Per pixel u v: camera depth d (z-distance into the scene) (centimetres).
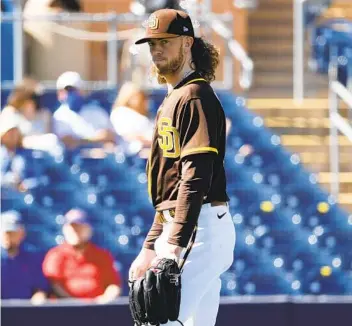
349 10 4584
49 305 2712
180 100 1744
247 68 3925
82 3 4241
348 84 4209
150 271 1725
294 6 4369
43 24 3931
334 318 2706
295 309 2712
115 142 3772
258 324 2703
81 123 3759
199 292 1767
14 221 3456
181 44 1777
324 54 4238
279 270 3762
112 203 3731
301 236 3819
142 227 3728
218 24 3962
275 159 3891
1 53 3838
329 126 4116
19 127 3706
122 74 3878
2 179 3684
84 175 3731
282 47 4456
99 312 2717
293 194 3866
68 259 3378
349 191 4056
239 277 3731
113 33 3800
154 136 1794
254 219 3831
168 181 1780
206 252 1767
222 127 1775
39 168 3712
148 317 1741
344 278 3788
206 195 1770
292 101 4156
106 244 3700
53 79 3953
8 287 3416
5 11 4000
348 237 3838
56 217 3688
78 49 3966
